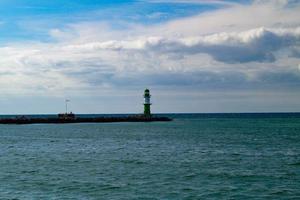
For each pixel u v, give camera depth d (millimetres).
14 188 30281
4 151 57000
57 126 144125
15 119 165875
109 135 90750
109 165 41281
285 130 105250
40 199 26891
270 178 33531
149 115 189875
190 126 135750
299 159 45188
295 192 28531
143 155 50188
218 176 34531
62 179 33562
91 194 28281
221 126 133625
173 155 49938
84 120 177750
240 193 28344
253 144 64312
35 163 43312
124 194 28234
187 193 28438
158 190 29375
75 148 60719
